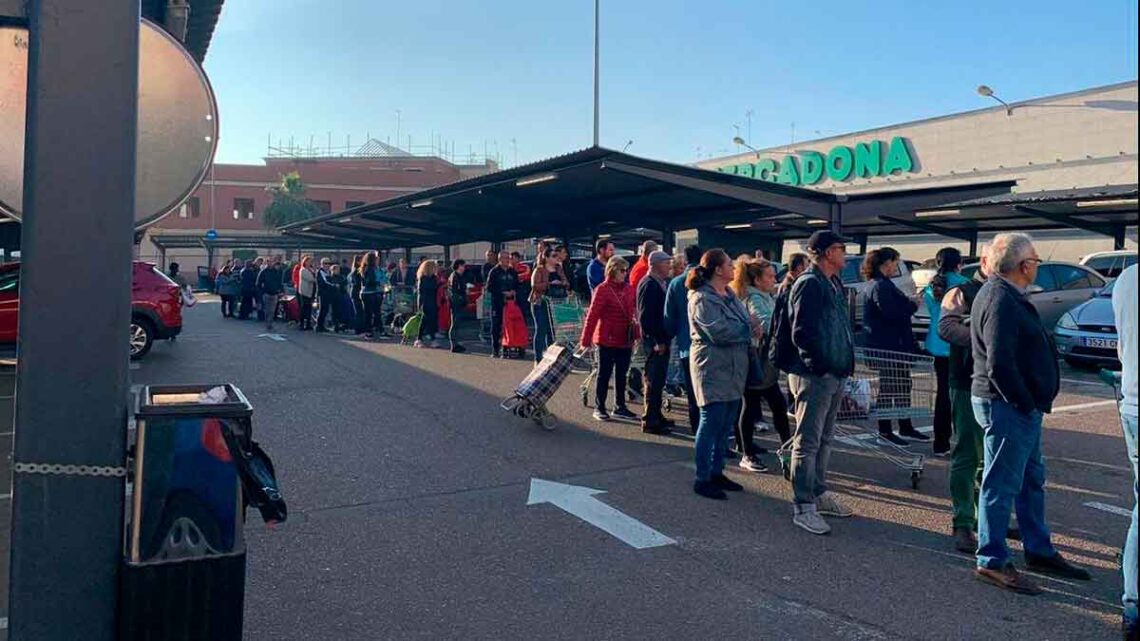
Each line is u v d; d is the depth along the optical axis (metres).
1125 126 27.55
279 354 14.88
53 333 2.54
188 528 2.77
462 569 5.00
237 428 2.84
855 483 6.94
